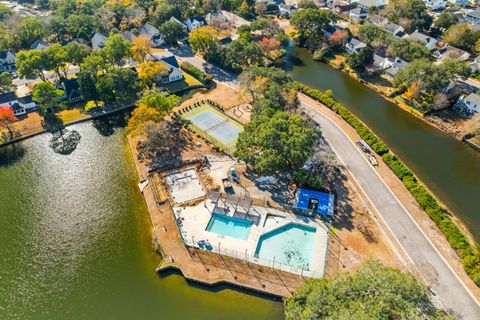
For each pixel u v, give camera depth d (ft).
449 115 327.88
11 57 399.24
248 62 422.00
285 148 229.66
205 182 249.34
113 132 309.22
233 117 323.98
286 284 187.11
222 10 602.03
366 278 151.43
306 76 408.26
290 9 570.87
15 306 181.47
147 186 248.93
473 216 231.09
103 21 483.51
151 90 345.72
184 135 297.53
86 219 227.20
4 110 286.05
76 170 265.54
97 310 180.14
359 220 221.66
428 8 583.58
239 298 184.55
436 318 135.95
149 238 215.10
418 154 285.64
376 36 436.76
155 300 184.34
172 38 467.52
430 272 190.90
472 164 277.44
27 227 221.87
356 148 283.79
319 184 235.40
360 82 393.50
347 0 642.63
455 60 354.74
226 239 209.97
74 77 386.52
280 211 226.99
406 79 341.82
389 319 133.59
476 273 185.57
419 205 232.32
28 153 282.36
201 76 384.88
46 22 451.12
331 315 140.05
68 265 200.34
